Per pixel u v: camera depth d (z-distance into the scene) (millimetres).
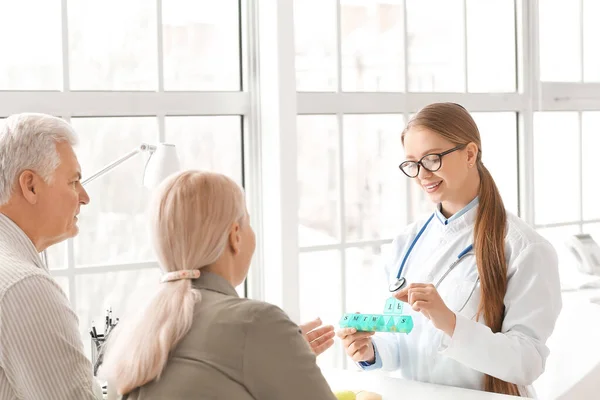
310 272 3057
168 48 2785
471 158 2053
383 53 3227
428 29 3369
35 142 1565
